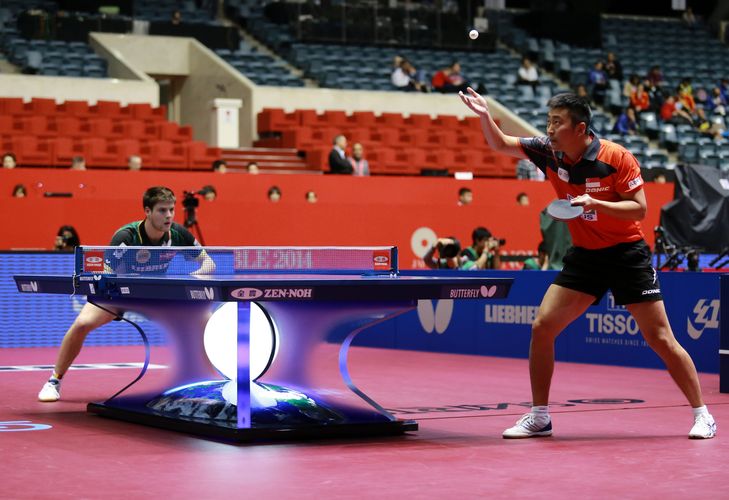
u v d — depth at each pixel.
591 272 6.03
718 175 14.41
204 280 5.52
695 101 28.75
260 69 26.33
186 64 26.55
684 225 14.21
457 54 28.81
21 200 14.30
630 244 6.00
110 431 6.29
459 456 5.43
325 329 6.34
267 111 23.44
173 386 6.75
